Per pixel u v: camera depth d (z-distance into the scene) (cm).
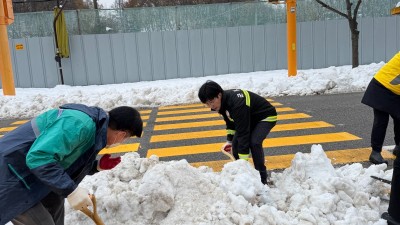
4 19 1337
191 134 750
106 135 251
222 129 782
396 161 316
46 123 241
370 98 488
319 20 1817
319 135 685
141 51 1761
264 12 1781
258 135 408
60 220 301
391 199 323
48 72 1750
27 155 227
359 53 1842
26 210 247
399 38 1848
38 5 2606
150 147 666
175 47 1767
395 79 462
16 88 1728
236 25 1789
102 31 1766
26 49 1736
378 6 1834
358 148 589
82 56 1742
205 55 1778
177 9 1770
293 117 861
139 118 262
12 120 1062
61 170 231
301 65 1827
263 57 1794
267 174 466
